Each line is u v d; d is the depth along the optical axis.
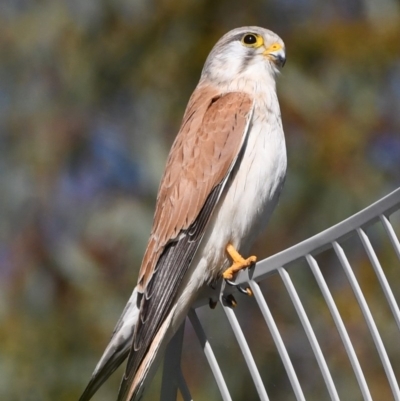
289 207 13.16
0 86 15.20
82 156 14.91
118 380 12.11
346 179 13.19
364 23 14.36
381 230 12.25
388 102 14.11
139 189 14.40
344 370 11.82
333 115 13.66
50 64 15.09
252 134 7.73
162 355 7.28
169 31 14.77
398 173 13.70
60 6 15.16
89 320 12.78
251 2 14.72
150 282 7.46
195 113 8.15
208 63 8.68
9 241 13.98
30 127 14.98
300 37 14.33
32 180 14.59
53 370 12.35
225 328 12.56
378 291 12.12
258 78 8.36
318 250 6.33
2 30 15.19
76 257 13.26
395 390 6.16
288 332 12.38
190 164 7.73
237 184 7.61
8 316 12.83
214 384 12.28
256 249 13.00
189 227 7.60
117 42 14.90
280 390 12.26
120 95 15.02
